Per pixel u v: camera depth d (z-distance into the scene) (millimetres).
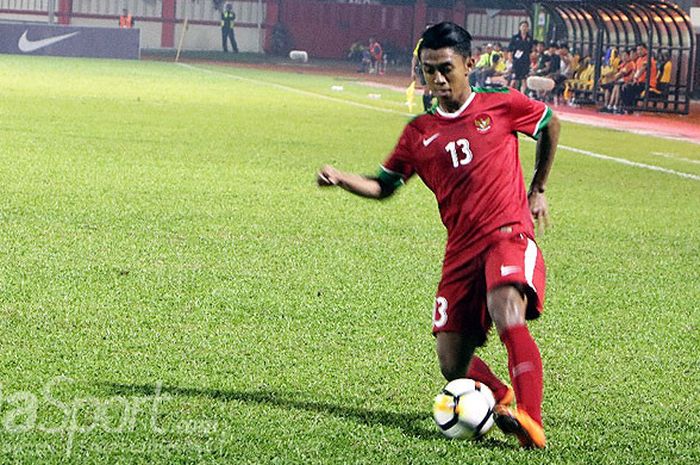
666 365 11352
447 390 8672
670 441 8961
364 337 11797
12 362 10172
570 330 12633
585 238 19094
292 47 110562
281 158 28219
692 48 55000
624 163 32250
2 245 15523
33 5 104750
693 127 48469
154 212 18984
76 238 16328
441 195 8789
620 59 55781
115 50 87000
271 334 11727
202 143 30844
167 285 13703
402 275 15055
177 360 10555
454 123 8742
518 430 8180
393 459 8133
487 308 8594
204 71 77188
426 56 8664
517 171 8789
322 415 9109
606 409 9766
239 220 18672
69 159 25484
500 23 107875
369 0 109500
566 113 53688
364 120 42562
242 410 9133
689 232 20297
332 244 17031
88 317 12000
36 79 56219
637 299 14469
